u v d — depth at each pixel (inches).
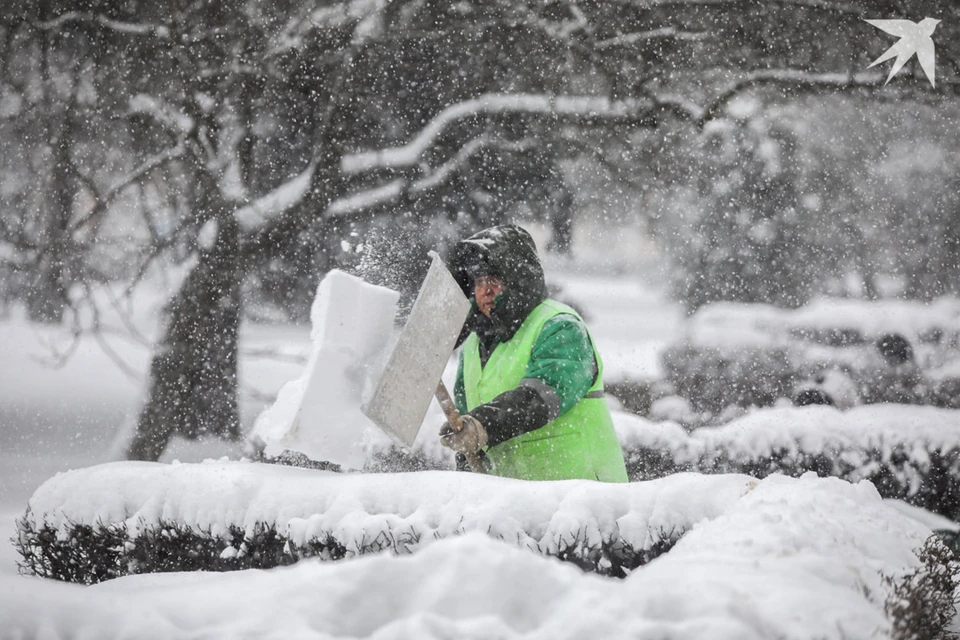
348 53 1443.2
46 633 300.0
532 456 700.0
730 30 1505.9
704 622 297.7
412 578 323.3
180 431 1444.4
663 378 2110.0
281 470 629.9
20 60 1544.0
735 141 1812.3
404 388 589.3
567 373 669.9
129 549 596.4
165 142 1568.7
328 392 593.6
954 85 1510.8
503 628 295.7
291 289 1549.0
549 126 1507.1
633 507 529.7
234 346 1461.6
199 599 327.3
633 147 1581.0
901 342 2086.6
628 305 3011.8
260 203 1486.2
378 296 617.0
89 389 2123.5
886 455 1321.4
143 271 1589.6
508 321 713.0
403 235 1539.1
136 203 1674.5
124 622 305.9
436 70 1521.9
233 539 574.2
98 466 653.9
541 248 1713.8
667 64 1504.7
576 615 303.7
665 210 2101.4
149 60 1491.1
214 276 1435.8
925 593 430.9
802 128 1964.8
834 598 338.0
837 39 1521.9
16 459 1675.7
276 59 1451.8
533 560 327.9
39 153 1583.4
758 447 1336.1
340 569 326.6
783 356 2085.4
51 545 619.5
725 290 2320.4
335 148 1439.5
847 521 462.9
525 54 1496.1
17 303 1763.0
